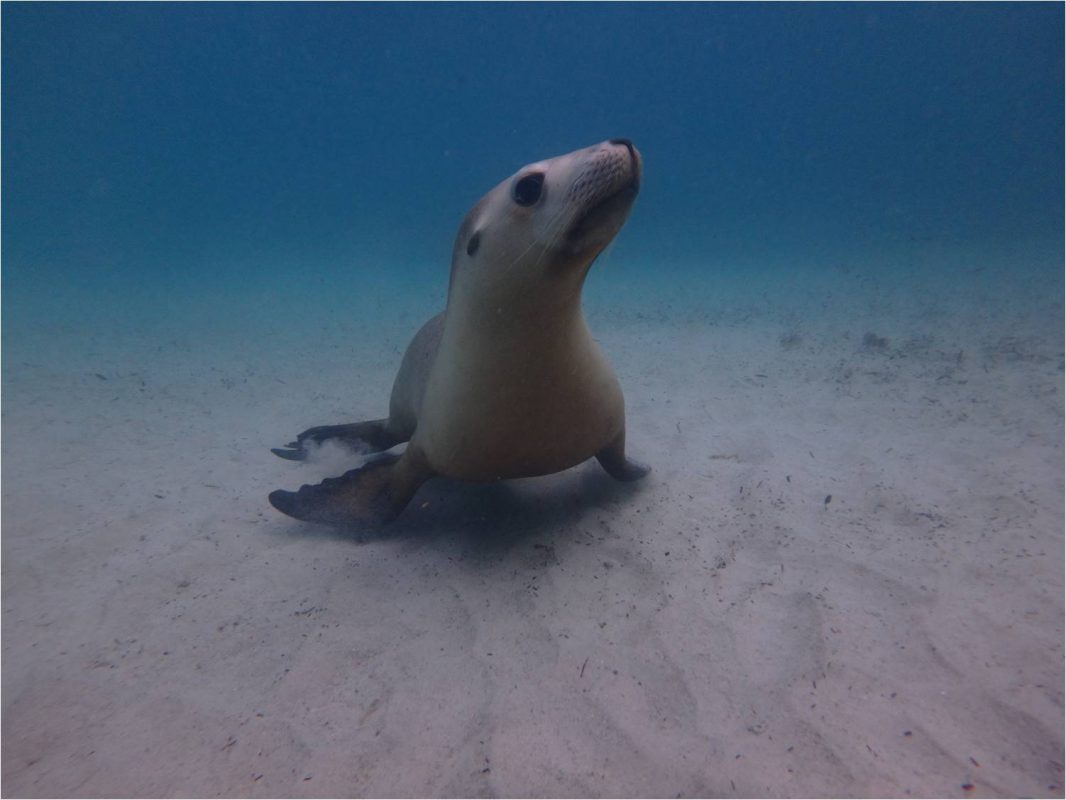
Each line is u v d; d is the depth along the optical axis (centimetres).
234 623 101
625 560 110
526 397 101
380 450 161
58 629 102
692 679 86
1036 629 89
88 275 877
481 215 96
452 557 115
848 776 73
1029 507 117
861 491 128
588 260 89
